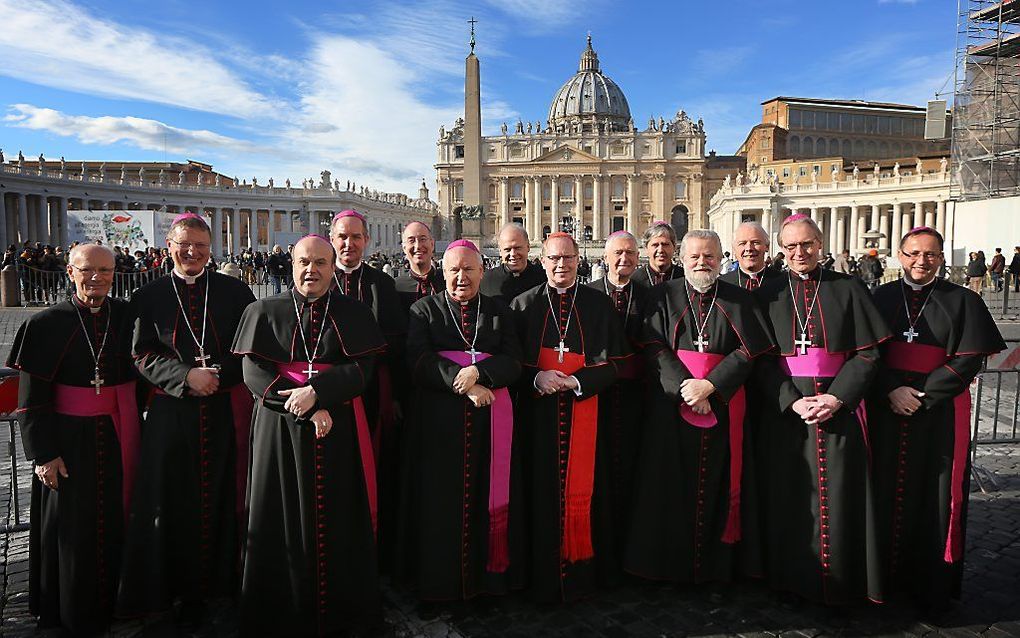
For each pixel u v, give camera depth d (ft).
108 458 13.06
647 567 14.19
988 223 90.68
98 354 13.05
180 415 13.08
